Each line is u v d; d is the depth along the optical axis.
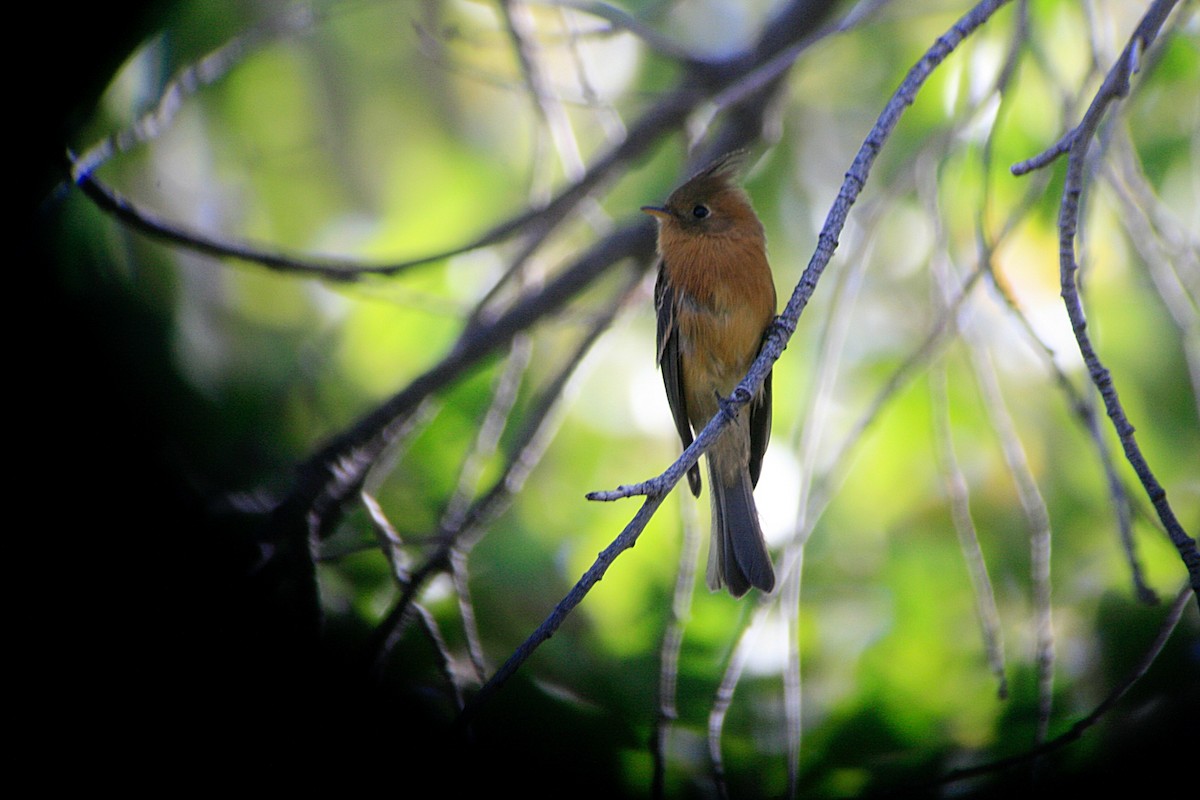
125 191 13.17
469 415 13.14
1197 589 6.51
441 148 15.65
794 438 11.23
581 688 10.89
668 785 9.88
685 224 10.90
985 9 7.52
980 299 12.20
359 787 8.38
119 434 10.28
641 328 13.88
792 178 13.95
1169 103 12.32
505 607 11.91
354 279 10.67
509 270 11.62
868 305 13.35
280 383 13.55
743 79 11.47
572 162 11.74
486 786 9.01
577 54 11.50
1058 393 12.51
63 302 11.18
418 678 10.34
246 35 10.95
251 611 9.22
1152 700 9.69
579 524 12.55
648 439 13.44
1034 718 10.36
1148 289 12.36
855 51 13.92
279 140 15.12
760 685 10.70
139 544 9.55
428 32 12.95
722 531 10.35
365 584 11.62
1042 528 9.36
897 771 10.04
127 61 9.89
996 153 11.73
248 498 10.98
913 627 11.93
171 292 12.86
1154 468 12.48
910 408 12.77
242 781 8.34
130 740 8.49
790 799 8.33
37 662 8.77
